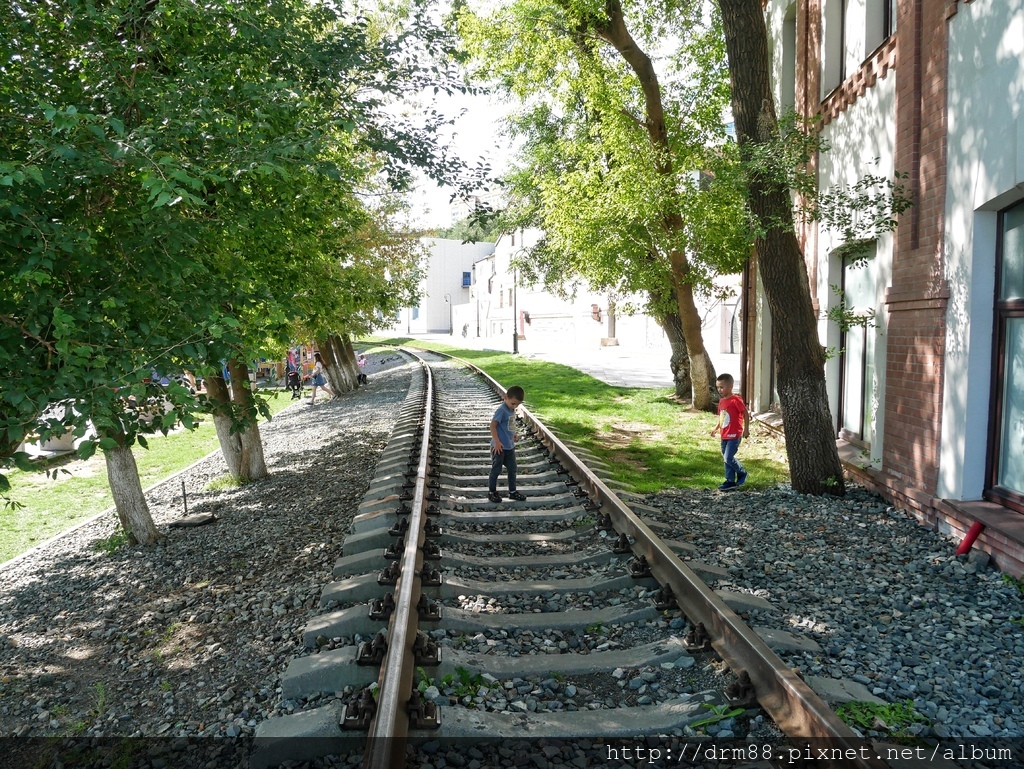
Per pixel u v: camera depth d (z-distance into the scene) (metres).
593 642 4.34
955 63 6.42
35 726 4.50
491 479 7.93
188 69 5.43
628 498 7.68
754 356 14.07
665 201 12.23
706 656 3.96
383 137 7.46
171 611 6.27
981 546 5.83
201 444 19.70
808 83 11.39
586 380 22.25
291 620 5.15
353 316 17.38
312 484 11.26
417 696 3.37
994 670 3.94
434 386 23.11
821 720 2.92
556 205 13.82
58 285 4.45
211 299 4.97
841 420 10.69
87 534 10.73
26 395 3.76
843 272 10.47
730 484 8.73
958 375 6.38
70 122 3.78
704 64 13.59
